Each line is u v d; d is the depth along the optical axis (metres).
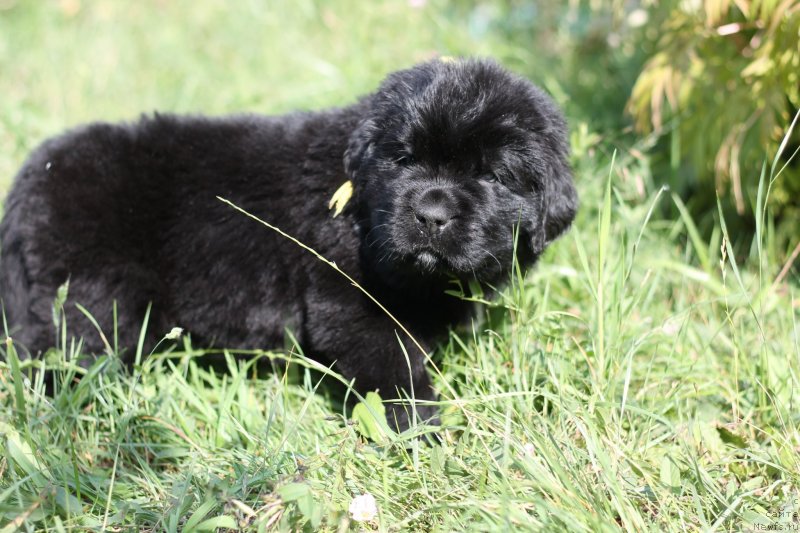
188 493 0.82
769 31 1.06
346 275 0.92
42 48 1.63
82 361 0.96
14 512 0.78
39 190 0.97
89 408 0.92
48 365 0.92
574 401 0.88
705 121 1.18
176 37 1.71
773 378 0.94
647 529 0.79
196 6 1.83
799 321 1.06
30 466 0.83
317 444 0.88
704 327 1.05
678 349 1.01
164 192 0.99
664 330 1.00
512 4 1.79
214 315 1.00
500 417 0.86
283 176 0.99
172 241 0.99
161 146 1.00
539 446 0.82
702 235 1.25
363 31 1.63
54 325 0.96
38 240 0.96
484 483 0.81
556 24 1.71
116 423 0.90
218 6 1.82
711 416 0.95
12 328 0.99
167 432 0.92
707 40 1.15
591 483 0.81
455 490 0.81
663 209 1.28
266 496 0.78
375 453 0.86
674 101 1.17
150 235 0.98
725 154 1.15
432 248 0.91
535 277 1.07
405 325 0.96
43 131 1.34
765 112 1.11
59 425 0.88
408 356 0.96
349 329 0.96
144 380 0.95
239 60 1.63
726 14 1.12
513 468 0.85
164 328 1.00
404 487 0.84
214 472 0.86
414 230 0.91
